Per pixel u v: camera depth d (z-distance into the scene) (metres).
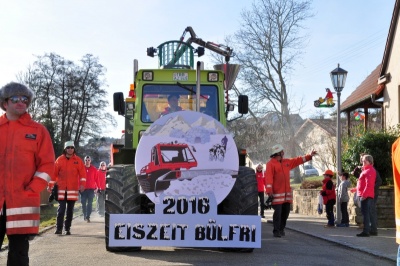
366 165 13.47
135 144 11.11
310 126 55.12
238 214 10.02
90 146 55.91
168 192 9.66
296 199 24.72
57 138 53.00
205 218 9.70
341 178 16.72
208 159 9.73
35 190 5.96
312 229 15.57
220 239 9.71
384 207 16.06
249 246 9.73
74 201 14.05
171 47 13.09
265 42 48.28
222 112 11.19
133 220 9.74
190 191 9.68
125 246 9.74
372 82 26.42
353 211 17.45
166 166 9.68
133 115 12.36
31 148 6.04
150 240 9.69
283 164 13.47
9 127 6.05
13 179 5.93
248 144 50.31
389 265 9.12
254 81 48.25
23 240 5.92
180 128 9.74
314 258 9.73
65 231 14.00
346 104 26.89
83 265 8.80
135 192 10.06
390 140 18.09
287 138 49.50
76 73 54.41
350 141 19.27
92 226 16.73
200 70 11.23
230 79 12.91
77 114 54.09
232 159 9.76
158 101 11.16
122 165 10.47
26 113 6.16
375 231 13.61
